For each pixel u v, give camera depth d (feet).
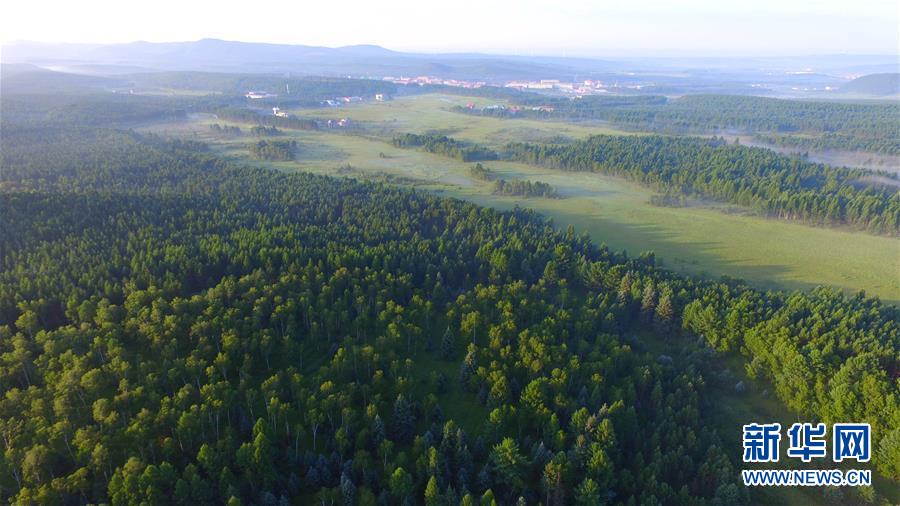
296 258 398.83
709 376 331.57
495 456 235.81
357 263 400.88
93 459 218.79
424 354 329.52
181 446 235.61
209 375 272.10
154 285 351.46
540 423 261.44
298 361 307.58
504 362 302.04
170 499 213.66
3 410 248.32
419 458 234.99
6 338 302.66
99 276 366.84
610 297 406.00
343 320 329.72
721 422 299.79
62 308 335.67
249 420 259.19
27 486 220.02
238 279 373.61
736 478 248.52
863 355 301.43
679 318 382.63
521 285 384.47
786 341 327.88
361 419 265.34
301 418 262.47
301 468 242.78
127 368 270.46
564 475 231.30
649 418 281.95
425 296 380.17
